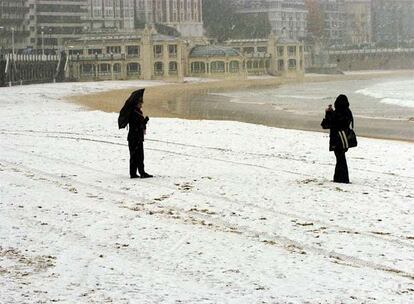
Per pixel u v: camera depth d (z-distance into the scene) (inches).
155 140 2492.6
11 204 1248.2
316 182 1557.6
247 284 802.8
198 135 2669.8
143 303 732.7
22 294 759.1
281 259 913.5
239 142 2439.7
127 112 1609.3
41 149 2182.6
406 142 2694.4
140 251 941.2
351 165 1879.9
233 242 1000.2
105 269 853.2
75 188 1459.2
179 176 1649.9
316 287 796.0
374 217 1195.3
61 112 3986.2
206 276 832.9
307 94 7298.2
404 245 1008.2
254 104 5649.6
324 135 2714.1
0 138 2544.3
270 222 1153.4
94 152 2107.5
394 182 1578.5
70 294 761.0
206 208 1268.5
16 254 920.3
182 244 983.0
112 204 1288.1
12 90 7239.2
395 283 817.5
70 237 1016.2
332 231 1090.1
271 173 1696.6
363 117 4148.6
